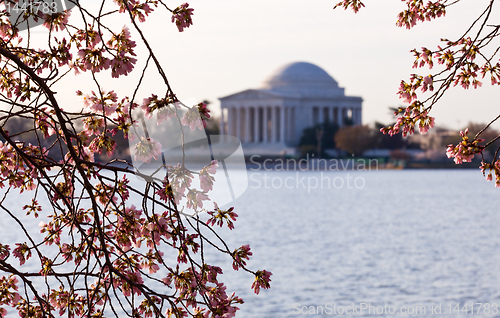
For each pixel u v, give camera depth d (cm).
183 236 532
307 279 3331
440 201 8756
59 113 520
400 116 639
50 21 557
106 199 580
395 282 3312
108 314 1869
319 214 6950
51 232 631
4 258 605
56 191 546
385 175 16175
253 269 3459
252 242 4609
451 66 657
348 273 3541
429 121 635
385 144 18938
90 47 529
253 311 2655
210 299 564
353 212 7175
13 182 619
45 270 599
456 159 624
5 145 620
